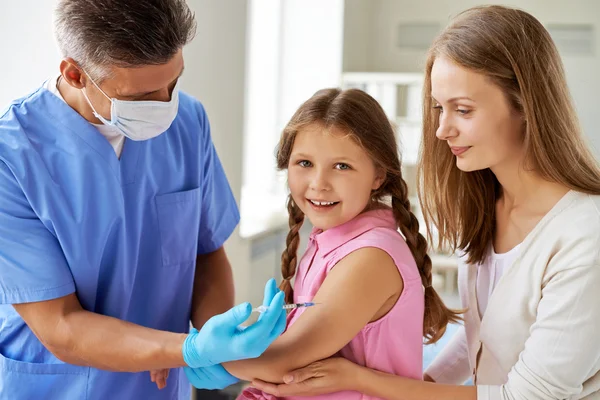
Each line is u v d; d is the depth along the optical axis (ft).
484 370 4.29
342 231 4.06
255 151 15.75
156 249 4.66
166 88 3.96
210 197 5.10
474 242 4.36
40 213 4.08
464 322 4.57
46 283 4.05
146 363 3.84
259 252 11.40
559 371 3.57
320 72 16.35
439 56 3.73
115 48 3.64
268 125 15.94
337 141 3.82
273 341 3.80
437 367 4.89
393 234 3.97
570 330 3.55
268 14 16.07
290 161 4.01
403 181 4.16
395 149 4.08
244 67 10.14
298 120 3.91
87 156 4.21
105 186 4.27
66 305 4.11
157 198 4.61
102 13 3.62
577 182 3.77
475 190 4.28
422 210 4.41
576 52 18.35
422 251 4.21
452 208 4.37
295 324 3.80
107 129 4.31
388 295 3.83
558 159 3.73
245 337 3.46
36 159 4.09
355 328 3.75
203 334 3.58
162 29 3.65
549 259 3.76
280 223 11.98
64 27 3.75
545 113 3.65
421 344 4.04
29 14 6.62
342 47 16.34
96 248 4.27
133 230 4.49
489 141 3.68
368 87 16.85
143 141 4.51
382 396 3.78
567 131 3.73
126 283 4.48
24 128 4.14
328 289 3.82
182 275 4.83
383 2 19.45
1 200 4.00
